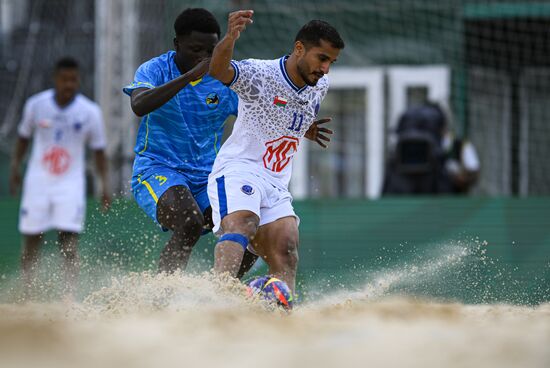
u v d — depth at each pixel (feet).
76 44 140.36
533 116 151.64
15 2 142.61
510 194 151.84
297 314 56.54
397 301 76.89
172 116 68.18
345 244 119.85
